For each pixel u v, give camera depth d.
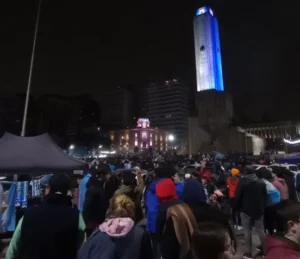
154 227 5.26
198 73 70.25
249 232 6.52
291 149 52.56
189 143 65.75
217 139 62.84
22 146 8.38
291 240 2.31
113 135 129.12
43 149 8.58
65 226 3.18
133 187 5.31
